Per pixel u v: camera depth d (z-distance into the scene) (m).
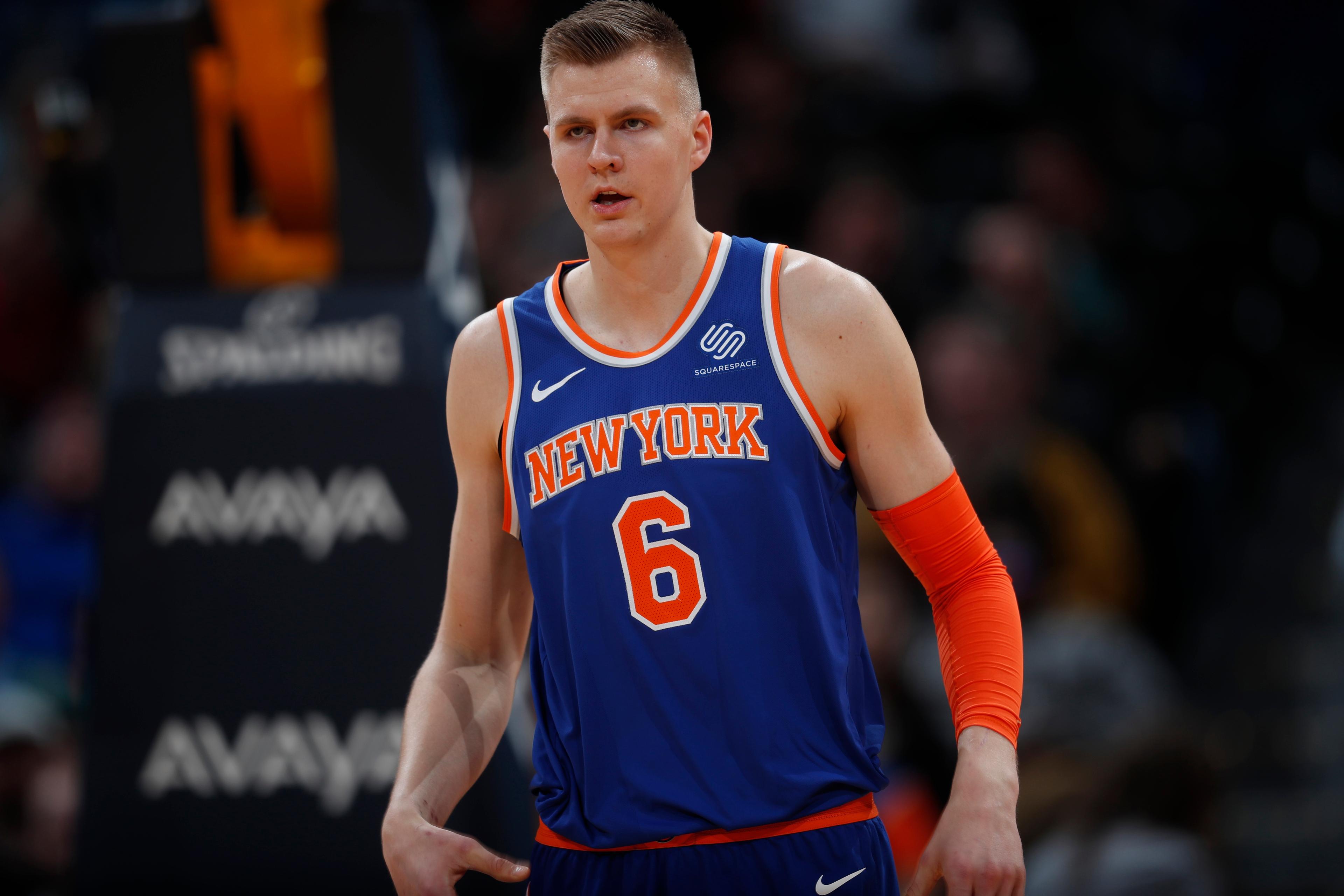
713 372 7.76
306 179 12.87
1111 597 21.53
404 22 12.09
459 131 15.08
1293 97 31.69
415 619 11.93
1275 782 22.73
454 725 8.45
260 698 11.95
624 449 7.73
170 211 12.32
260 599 12.03
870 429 7.90
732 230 26.70
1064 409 23.92
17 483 23.50
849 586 8.06
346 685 11.91
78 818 12.00
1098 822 14.26
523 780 12.10
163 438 12.20
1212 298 27.73
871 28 29.89
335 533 12.05
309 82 12.44
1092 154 28.66
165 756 11.96
